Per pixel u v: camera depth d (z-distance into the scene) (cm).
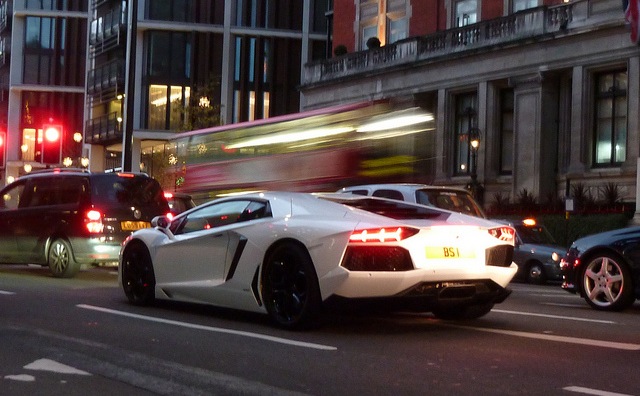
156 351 772
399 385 636
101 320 968
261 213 952
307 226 865
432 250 848
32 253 1576
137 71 5547
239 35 5738
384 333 882
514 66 3231
